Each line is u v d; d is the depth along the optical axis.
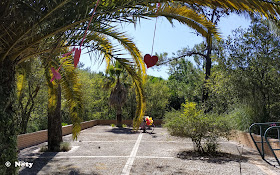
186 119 8.51
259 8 2.94
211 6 3.38
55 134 9.77
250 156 8.27
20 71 6.70
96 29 4.46
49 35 3.44
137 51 5.97
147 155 8.59
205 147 8.98
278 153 8.02
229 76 11.95
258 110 10.86
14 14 3.06
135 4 3.59
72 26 3.44
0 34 3.29
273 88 10.84
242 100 11.55
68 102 7.83
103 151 9.55
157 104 30.88
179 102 36.34
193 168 6.57
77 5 3.21
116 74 23.77
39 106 15.68
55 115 9.80
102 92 32.44
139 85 6.59
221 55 12.02
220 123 8.39
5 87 3.43
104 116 33.50
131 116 32.31
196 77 27.33
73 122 8.05
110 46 5.93
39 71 11.90
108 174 6.08
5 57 3.47
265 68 11.13
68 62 6.83
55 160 7.84
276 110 10.84
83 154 8.94
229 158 7.89
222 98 13.31
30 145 11.20
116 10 3.53
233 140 12.10
